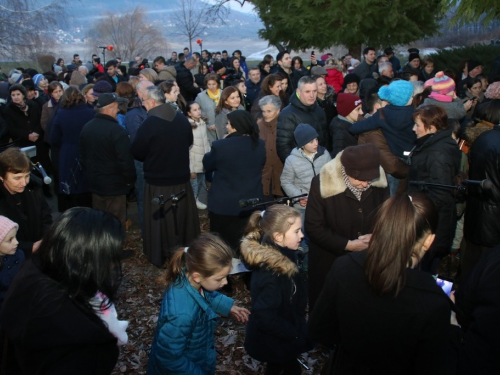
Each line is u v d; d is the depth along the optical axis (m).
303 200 4.23
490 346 1.91
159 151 4.77
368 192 3.20
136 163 5.76
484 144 3.56
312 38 15.33
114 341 1.87
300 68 11.02
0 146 4.92
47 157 7.66
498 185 3.50
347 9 14.33
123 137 5.08
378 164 2.95
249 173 4.53
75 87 5.80
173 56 18.56
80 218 1.83
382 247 1.81
